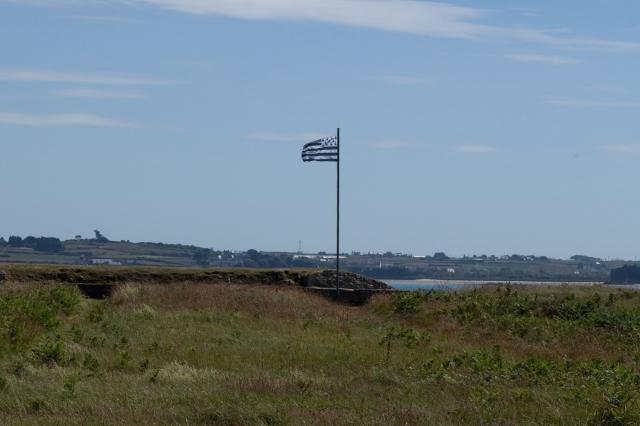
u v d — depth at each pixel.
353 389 18.66
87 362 21.44
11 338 24.36
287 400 17.36
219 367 21.72
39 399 17.08
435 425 15.65
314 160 46.22
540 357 25.92
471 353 24.61
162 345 24.94
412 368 21.62
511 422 15.99
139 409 16.34
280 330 29.70
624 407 16.84
